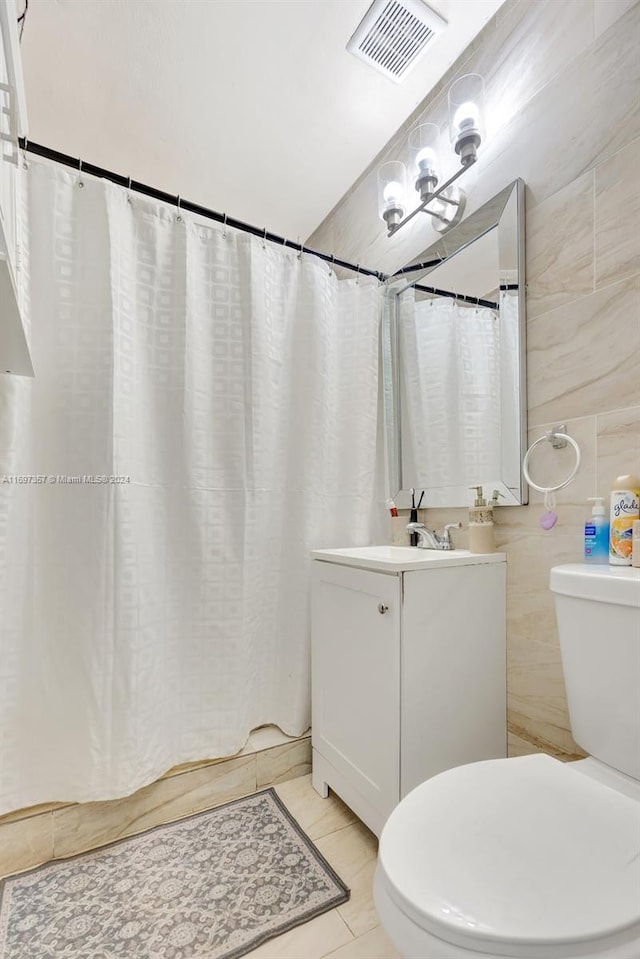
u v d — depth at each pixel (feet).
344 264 5.84
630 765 2.75
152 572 4.33
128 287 4.26
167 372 4.53
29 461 3.88
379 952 3.02
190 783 4.43
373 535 5.98
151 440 4.45
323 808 4.47
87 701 3.89
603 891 1.85
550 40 3.97
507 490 4.29
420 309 5.58
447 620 3.85
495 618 4.19
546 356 3.96
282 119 5.57
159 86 5.12
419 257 5.55
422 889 1.91
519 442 4.15
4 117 2.80
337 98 5.32
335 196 6.98
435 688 3.76
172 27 4.53
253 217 7.41
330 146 6.03
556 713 3.82
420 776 3.64
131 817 4.13
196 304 4.68
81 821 3.92
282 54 4.82
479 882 1.92
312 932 3.16
